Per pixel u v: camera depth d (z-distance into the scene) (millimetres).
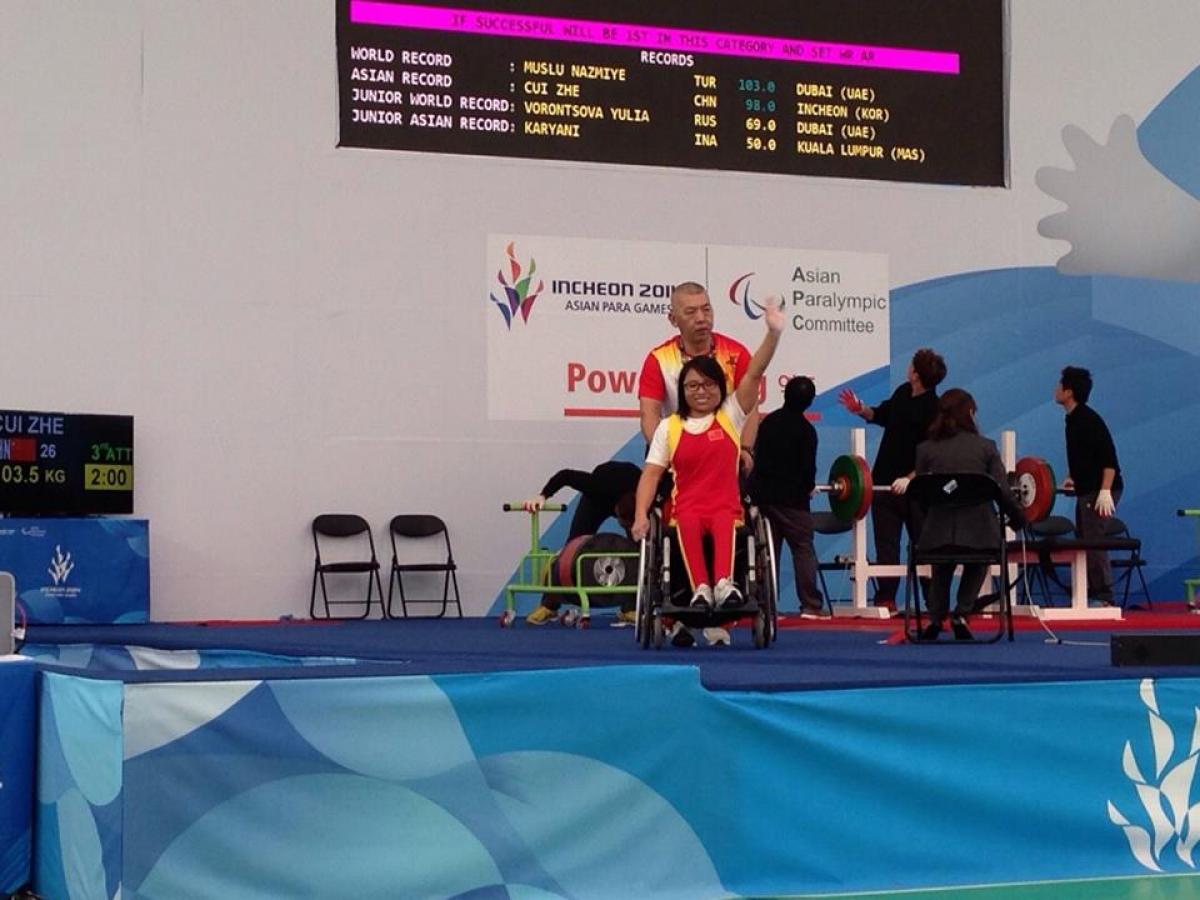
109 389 10648
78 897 3701
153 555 10672
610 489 9703
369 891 3666
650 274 11539
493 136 11281
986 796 4328
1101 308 12258
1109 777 4469
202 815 3523
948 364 12008
